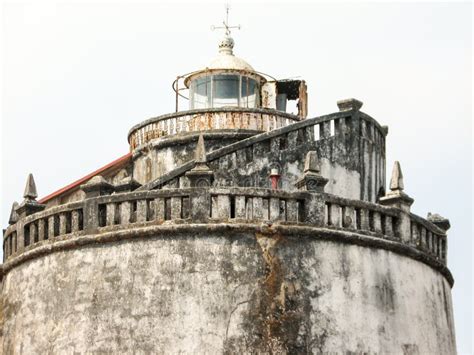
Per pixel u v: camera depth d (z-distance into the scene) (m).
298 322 36.53
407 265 40.03
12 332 39.97
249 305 36.28
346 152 44.03
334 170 43.53
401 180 40.44
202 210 36.78
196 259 36.53
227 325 36.06
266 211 37.06
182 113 47.78
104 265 37.44
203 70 50.00
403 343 38.97
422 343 39.91
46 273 38.81
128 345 36.41
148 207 37.34
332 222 37.84
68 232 38.59
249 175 41.72
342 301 37.47
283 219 37.12
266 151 42.16
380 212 39.19
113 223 37.66
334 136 43.81
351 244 38.19
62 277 38.22
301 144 42.81
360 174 44.41
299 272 36.94
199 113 47.56
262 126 47.44
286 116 47.94
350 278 37.84
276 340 36.16
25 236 40.22
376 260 38.75
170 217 37.00
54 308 38.16
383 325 38.38
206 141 47.00
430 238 41.72
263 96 50.97
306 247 37.25
